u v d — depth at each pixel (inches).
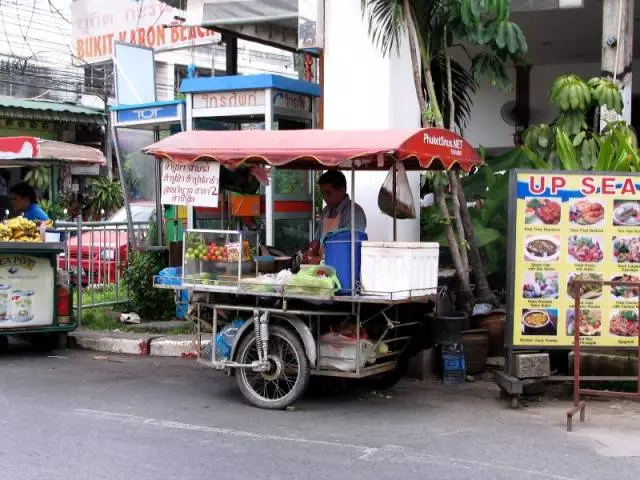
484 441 225.3
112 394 283.4
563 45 542.9
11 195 403.2
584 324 263.0
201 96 383.9
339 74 360.8
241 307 267.3
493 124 616.4
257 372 266.4
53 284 360.5
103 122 775.7
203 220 390.3
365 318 260.5
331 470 197.0
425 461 205.2
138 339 367.6
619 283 247.8
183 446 217.5
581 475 194.7
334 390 294.2
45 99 783.1
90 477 190.2
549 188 262.1
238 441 223.3
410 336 284.4
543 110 608.7
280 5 387.2
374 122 354.6
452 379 303.7
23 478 189.2
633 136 321.4
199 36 602.5
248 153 255.9
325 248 259.9
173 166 273.0
